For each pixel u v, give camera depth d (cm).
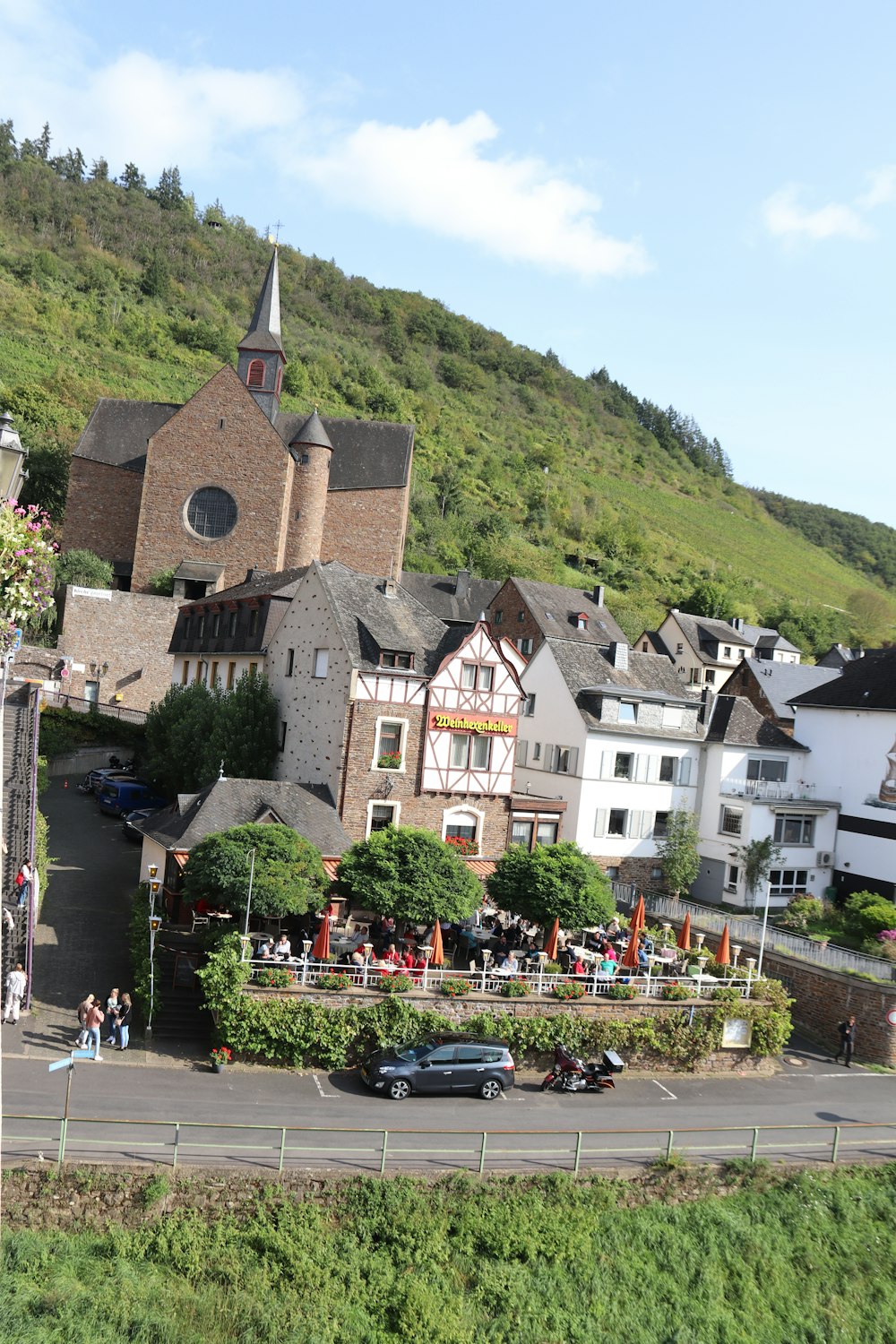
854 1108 2830
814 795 4647
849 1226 2333
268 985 2597
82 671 6281
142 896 3331
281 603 4488
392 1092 2475
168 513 6919
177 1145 1991
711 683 8356
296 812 3381
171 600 6469
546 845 3138
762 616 12900
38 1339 1692
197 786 4184
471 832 3841
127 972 2914
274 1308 1870
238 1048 2539
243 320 17938
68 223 18238
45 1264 1859
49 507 8644
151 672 6438
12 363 11594
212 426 6931
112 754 5562
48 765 5238
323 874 2866
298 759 3934
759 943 3634
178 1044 2622
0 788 1636
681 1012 2939
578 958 3006
